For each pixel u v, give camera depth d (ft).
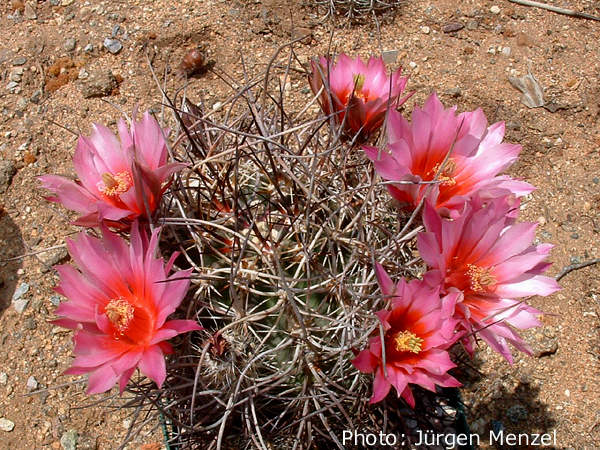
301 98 2.10
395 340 0.90
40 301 1.74
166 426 1.40
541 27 2.35
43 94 2.11
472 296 0.98
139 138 0.97
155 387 1.05
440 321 0.89
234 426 1.12
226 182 1.11
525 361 1.66
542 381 1.63
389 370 0.89
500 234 0.98
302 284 1.02
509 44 2.30
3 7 2.32
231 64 2.19
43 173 1.96
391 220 1.14
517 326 0.95
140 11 2.31
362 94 1.16
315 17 2.33
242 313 1.00
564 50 2.28
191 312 1.02
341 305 1.01
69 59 2.18
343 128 1.10
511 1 2.40
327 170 1.15
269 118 1.30
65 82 2.14
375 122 1.08
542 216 1.94
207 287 1.02
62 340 1.70
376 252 1.03
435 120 0.99
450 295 0.89
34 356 1.66
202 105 1.30
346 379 1.07
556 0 2.41
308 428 1.05
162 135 0.96
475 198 0.93
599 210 1.95
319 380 1.00
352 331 1.01
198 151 1.14
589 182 2.00
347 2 2.31
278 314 1.01
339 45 2.27
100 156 1.00
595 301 1.77
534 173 2.03
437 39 2.31
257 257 1.02
